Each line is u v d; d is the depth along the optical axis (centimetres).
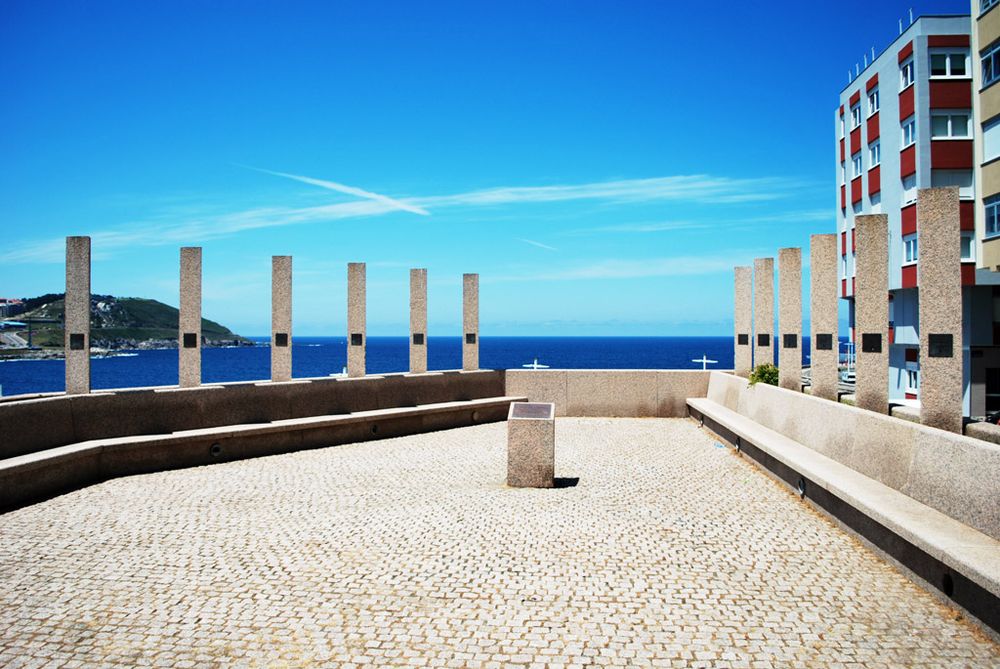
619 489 1060
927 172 2719
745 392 1541
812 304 1209
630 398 1958
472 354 1939
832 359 1189
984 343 2630
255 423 1416
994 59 2550
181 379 1385
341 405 1590
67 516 905
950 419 839
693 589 650
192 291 1388
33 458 1018
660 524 863
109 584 662
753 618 587
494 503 968
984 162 2628
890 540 719
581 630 564
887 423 866
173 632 561
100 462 1165
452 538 803
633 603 617
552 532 827
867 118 3241
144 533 827
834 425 1033
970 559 569
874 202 3189
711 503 975
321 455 1380
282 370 1542
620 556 741
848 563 723
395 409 1656
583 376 1969
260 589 650
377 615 592
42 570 701
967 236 2688
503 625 573
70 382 1232
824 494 906
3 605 615
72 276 1238
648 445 1489
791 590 648
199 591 645
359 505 962
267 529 843
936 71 2722
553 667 506
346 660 516
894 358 3066
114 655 524
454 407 1756
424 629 566
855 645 539
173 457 1250
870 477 892
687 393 1948
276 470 1225
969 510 672
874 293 1009
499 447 1477
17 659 518
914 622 579
